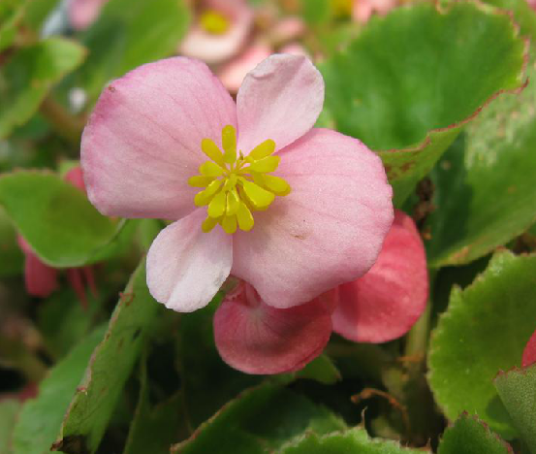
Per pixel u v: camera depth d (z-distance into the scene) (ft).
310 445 0.33
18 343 0.54
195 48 0.73
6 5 0.52
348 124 0.43
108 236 0.44
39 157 0.64
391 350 0.39
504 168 0.40
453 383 0.36
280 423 0.37
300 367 0.33
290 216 0.31
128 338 0.35
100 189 0.32
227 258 0.32
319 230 0.31
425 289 0.34
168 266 0.32
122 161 0.31
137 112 0.31
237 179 0.32
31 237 0.41
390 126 0.42
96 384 0.33
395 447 0.33
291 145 0.32
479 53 0.39
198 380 0.40
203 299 0.31
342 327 0.35
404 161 0.34
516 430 0.35
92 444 0.35
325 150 0.32
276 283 0.31
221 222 0.32
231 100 0.33
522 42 0.37
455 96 0.40
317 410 0.37
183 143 0.32
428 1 0.41
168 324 0.42
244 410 0.37
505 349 0.36
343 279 0.31
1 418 0.49
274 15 0.74
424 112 0.41
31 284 0.45
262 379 0.40
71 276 0.45
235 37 0.73
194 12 0.74
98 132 0.31
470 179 0.41
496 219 0.39
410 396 0.39
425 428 0.39
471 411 0.35
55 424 0.39
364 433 0.33
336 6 0.70
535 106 0.40
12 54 0.53
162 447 0.39
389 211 0.31
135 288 0.34
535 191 0.39
